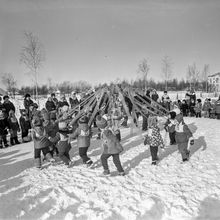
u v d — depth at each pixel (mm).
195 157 8078
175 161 7781
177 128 7680
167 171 6969
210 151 8648
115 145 6656
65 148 7590
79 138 7496
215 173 6688
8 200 5605
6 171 7523
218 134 11211
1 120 10891
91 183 6320
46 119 8602
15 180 6746
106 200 5438
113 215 4855
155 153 7496
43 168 7621
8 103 12555
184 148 7641
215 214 4828
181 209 4945
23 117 11836
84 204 5289
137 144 10062
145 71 34594
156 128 7500
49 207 5250
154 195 5570
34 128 7609
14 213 5074
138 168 7273
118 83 11211
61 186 6199
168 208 5023
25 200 5562
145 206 5160
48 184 6344
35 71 25000
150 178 6512
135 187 6012
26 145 11117
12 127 11375
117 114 9922
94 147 9867
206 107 18844
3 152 9984
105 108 10367
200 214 4828
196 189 5785
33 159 8719
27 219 4859
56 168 7559
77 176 6824
